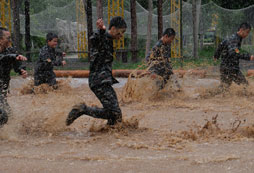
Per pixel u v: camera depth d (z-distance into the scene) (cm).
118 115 650
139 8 3077
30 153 532
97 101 1042
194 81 1341
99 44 628
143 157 505
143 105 960
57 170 455
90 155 516
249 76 1417
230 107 926
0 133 636
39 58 1169
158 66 1049
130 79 1048
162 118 801
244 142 586
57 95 1103
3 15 2238
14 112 774
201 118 798
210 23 3170
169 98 1058
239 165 468
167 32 1038
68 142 593
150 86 1054
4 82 693
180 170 451
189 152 529
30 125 696
